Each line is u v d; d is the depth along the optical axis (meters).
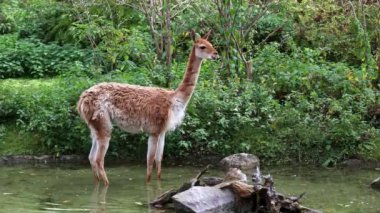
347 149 16.61
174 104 14.90
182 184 13.71
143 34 19.81
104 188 13.93
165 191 13.70
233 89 17.59
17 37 23.03
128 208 12.33
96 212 11.95
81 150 16.70
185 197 12.25
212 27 19.73
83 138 16.45
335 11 21.69
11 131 17.02
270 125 16.98
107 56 19.28
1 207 12.13
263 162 16.38
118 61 19.28
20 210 11.95
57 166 16.08
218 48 19.97
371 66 18.66
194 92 17.05
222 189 12.66
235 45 18.72
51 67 21.02
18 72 20.83
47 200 12.77
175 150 16.62
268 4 19.55
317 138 16.66
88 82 17.38
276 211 12.23
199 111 16.88
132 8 21.16
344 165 16.31
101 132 14.50
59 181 14.48
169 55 19.02
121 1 20.14
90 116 14.52
